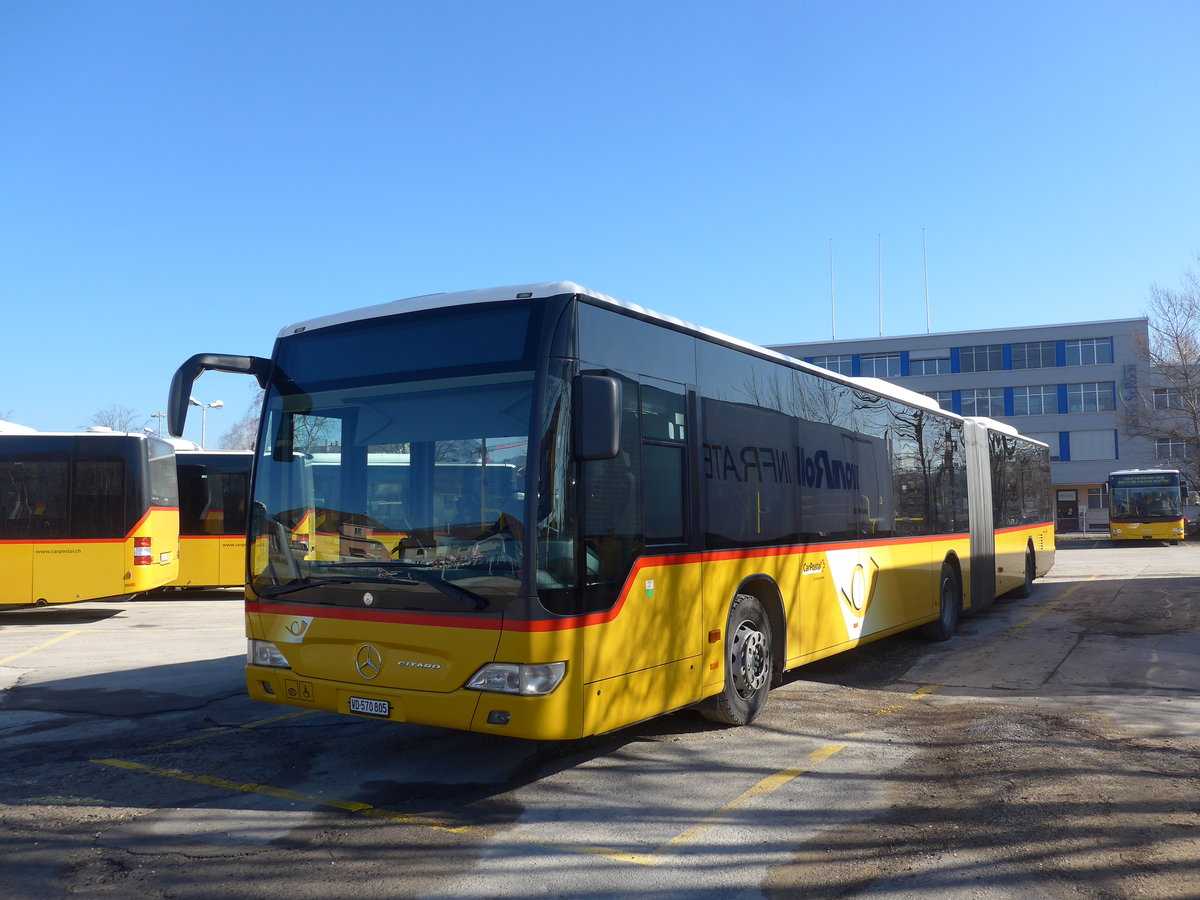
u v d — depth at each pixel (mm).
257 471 6473
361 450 6016
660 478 6375
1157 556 31500
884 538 10344
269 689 6238
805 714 7961
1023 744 6738
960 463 13344
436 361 5883
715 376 7207
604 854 4848
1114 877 4422
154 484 16156
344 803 5703
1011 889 4320
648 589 6121
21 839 5125
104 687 9414
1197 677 9250
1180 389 50219
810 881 4477
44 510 15562
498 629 5289
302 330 6539
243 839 5102
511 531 5363
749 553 7465
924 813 5375
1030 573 17578
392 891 4410
